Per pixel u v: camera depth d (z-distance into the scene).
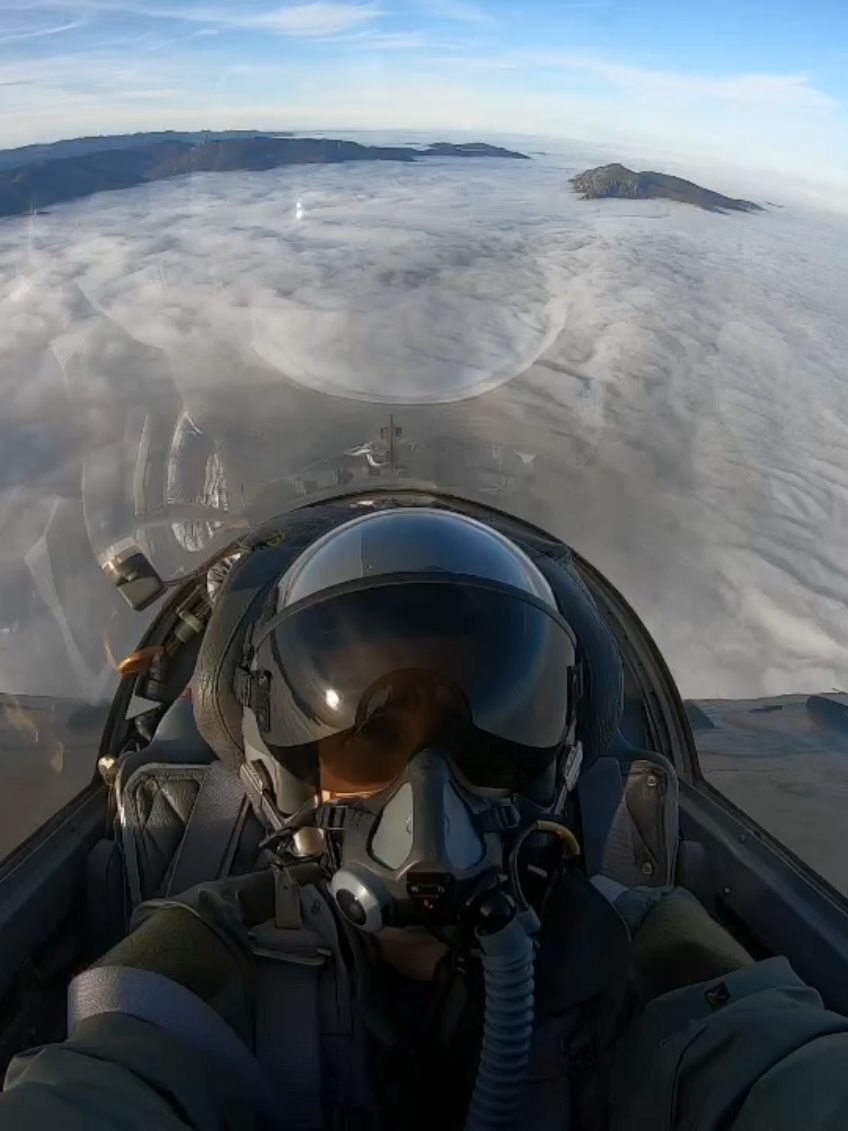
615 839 0.75
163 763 0.82
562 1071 0.52
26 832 0.87
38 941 0.72
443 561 0.59
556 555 0.86
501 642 0.55
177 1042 0.45
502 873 0.51
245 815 0.77
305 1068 0.51
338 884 0.49
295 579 0.63
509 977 0.47
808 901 0.73
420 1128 0.53
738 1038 0.42
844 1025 0.41
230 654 0.71
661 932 0.56
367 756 0.53
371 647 0.54
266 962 0.54
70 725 0.99
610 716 0.71
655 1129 0.43
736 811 0.85
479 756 0.53
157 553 1.00
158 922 0.54
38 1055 0.42
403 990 0.56
